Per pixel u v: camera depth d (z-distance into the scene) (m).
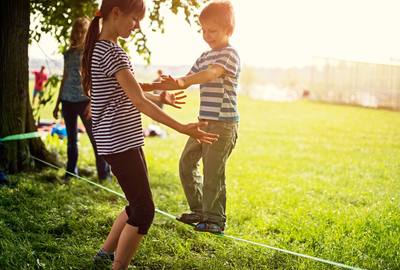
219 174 4.25
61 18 7.46
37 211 5.22
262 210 6.04
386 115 21.16
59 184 6.55
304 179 8.12
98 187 6.52
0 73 6.73
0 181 6.17
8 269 3.81
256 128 16.02
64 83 6.66
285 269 4.27
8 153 6.73
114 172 3.56
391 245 4.76
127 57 3.53
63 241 4.52
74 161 6.79
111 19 3.56
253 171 8.69
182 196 6.52
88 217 5.15
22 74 6.82
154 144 11.31
